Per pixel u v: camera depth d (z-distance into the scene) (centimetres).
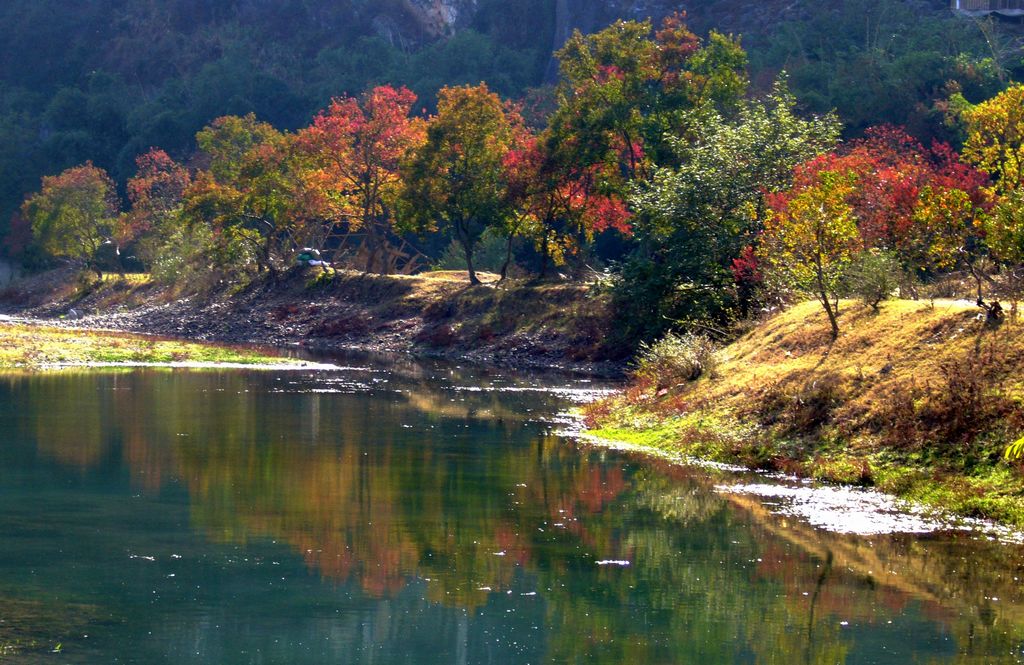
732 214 4375
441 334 6406
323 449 2673
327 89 14875
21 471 2308
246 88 15200
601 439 2911
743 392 2794
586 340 5669
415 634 1345
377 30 18800
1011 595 1522
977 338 2334
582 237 8781
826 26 12350
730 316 4109
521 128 7588
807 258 2928
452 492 2172
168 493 2119
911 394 2308
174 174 10619
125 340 5953
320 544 1758
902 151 5881
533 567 1642
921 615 1437
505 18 17400
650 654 1292
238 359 5269
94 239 10425
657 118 6341
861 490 2181
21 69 19638
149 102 16075
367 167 8012
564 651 1297
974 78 8612
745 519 1947
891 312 2706
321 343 6919
